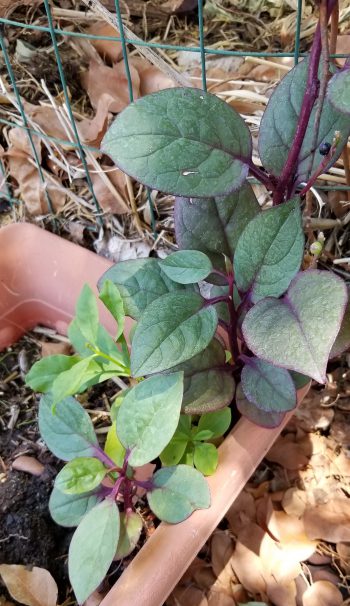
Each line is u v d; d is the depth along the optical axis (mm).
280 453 437
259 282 290
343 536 396
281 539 400
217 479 319
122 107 482
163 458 332
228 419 341
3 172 512
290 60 486
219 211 324
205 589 387
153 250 481
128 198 478
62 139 486
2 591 357
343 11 486
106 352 349
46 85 524
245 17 549
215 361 333
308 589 382
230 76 493
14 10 551
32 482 391
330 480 427
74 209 500
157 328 280
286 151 301
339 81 239
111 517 298
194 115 272
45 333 484
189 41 540
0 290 459
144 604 282
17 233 458
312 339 238
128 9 553
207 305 297
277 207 274
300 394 358
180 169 267
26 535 367
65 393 304
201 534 303
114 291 315
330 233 446
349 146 396
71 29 541
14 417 435
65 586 364
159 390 304
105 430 423
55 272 451
